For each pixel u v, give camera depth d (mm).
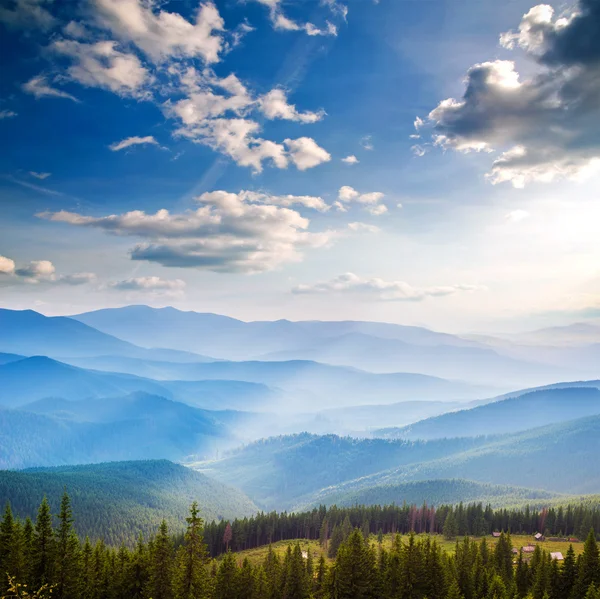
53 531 90625
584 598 113000
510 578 141625
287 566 122312
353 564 110688
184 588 80625
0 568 84688
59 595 87750
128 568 102750
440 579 112688
